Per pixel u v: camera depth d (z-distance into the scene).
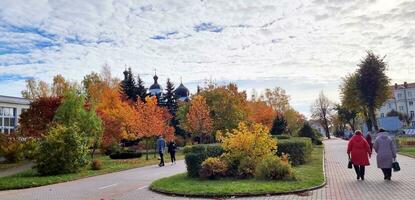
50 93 59.53
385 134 15.03
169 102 70.50
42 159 22.31
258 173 15.28
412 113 128.25
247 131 16.98
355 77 54.31
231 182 14.60
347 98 57.22
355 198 11.13
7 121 65.31
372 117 54.19
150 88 89.81
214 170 15.89
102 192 14.72
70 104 29.06
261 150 16.66
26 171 25.72
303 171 17.47
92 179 19.86
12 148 35.00
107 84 58.00
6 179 20.03
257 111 61.56
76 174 21.91
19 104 67.56
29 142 34.56
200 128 49.09
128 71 65.31
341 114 96.81
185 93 89.31
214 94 50.78
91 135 28.80
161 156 26.70
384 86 52.50
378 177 15.72
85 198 13.39
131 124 36.78
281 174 14.89
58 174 22.27
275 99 74.88
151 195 13.29
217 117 50.47
